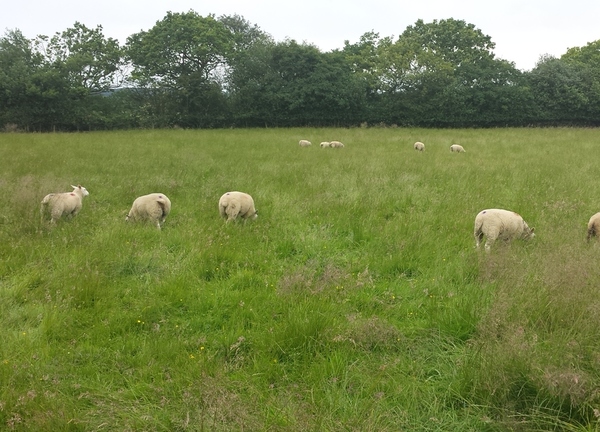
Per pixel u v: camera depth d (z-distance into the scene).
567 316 4.39
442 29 52.88
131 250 6.71
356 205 9.48
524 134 32.19
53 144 21.94
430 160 16.62
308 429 3.27
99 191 11.23
